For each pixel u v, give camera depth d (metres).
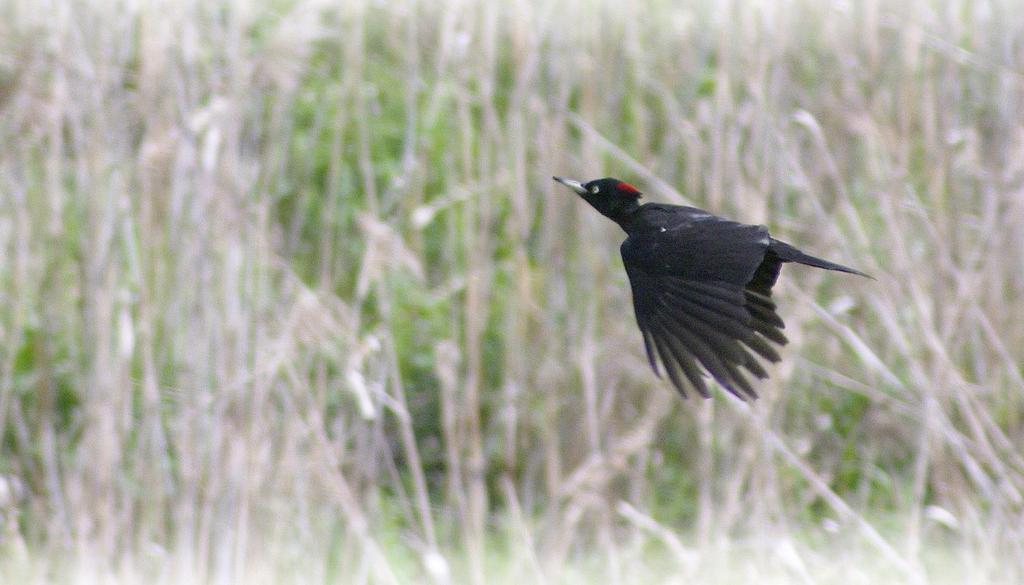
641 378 11.60
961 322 12.01
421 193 12.22
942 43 12.84
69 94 11.62
